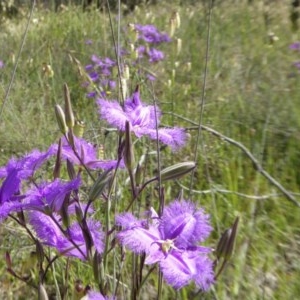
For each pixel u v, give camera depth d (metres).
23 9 0.80
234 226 0.12
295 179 0.31
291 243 0.25
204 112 0.40
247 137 0.35
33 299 0.22
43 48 0.60
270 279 0.23
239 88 0.45
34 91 0.44
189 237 0.13
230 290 0.22
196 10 0.73
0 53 0.57
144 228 0.12
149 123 0.14
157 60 0.44
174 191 0.30
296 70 0.49
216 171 0.33
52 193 0.12
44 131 0.35
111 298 0.12
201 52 0.57
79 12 0.79
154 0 0.82
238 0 0.75
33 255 0.16
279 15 0.69
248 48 0.59
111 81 0.37
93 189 0.12
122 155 0.14
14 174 0.13
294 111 0.38
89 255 0.13
